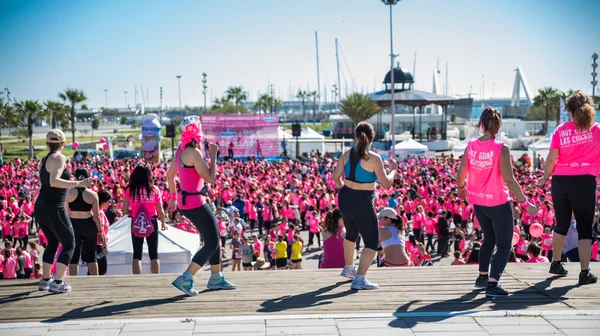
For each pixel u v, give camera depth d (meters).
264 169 32.38
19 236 18.56
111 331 3.99
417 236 19.03
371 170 4.98
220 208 20.62
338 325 4.07
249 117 44.78
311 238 19.95
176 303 4.68
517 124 68.31
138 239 7.46
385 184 4.99
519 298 4.66
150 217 7.39
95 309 4.54
